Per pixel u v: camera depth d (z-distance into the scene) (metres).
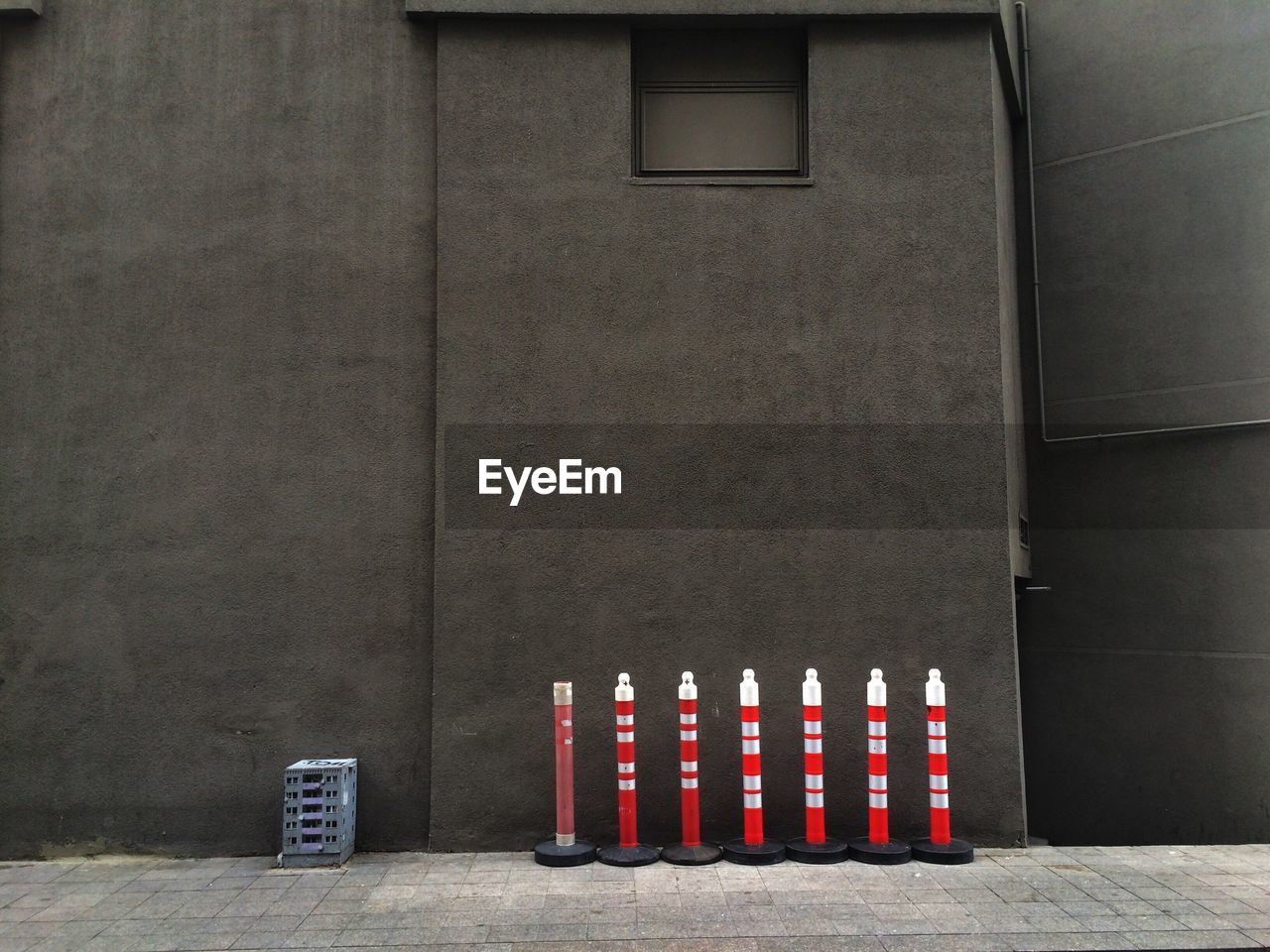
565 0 6.16
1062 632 7.42
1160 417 7.17
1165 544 7.10
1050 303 7.66
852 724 5.87
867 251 6.14
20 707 5.90
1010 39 7.25
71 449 6.06
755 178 6.24
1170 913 4.67
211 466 6.04
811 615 5.93
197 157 6.22
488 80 6.21
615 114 6.21
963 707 5.87
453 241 6.11
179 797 5.84
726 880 5.18
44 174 6.21
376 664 5.94
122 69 6.27
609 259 6.12
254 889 5.16
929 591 5.94
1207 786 6.80
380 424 6.08
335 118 6.25
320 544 6.00
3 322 6.14
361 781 5.87
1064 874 5.30
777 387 6.06
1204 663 6.89
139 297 6.14
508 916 4.68
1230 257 6.99
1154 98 7.36
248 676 5.92
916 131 6.21
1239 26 7.06
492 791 5.82
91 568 5.98
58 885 5.27
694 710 5.58
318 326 6.13
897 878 5.21
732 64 6.41
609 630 5.90
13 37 6.31
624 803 5.55
